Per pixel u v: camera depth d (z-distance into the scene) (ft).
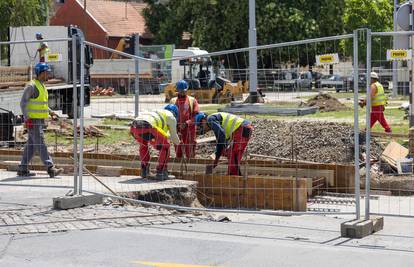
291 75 163.43
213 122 96.12
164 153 90.53
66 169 102.73
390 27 381.19
